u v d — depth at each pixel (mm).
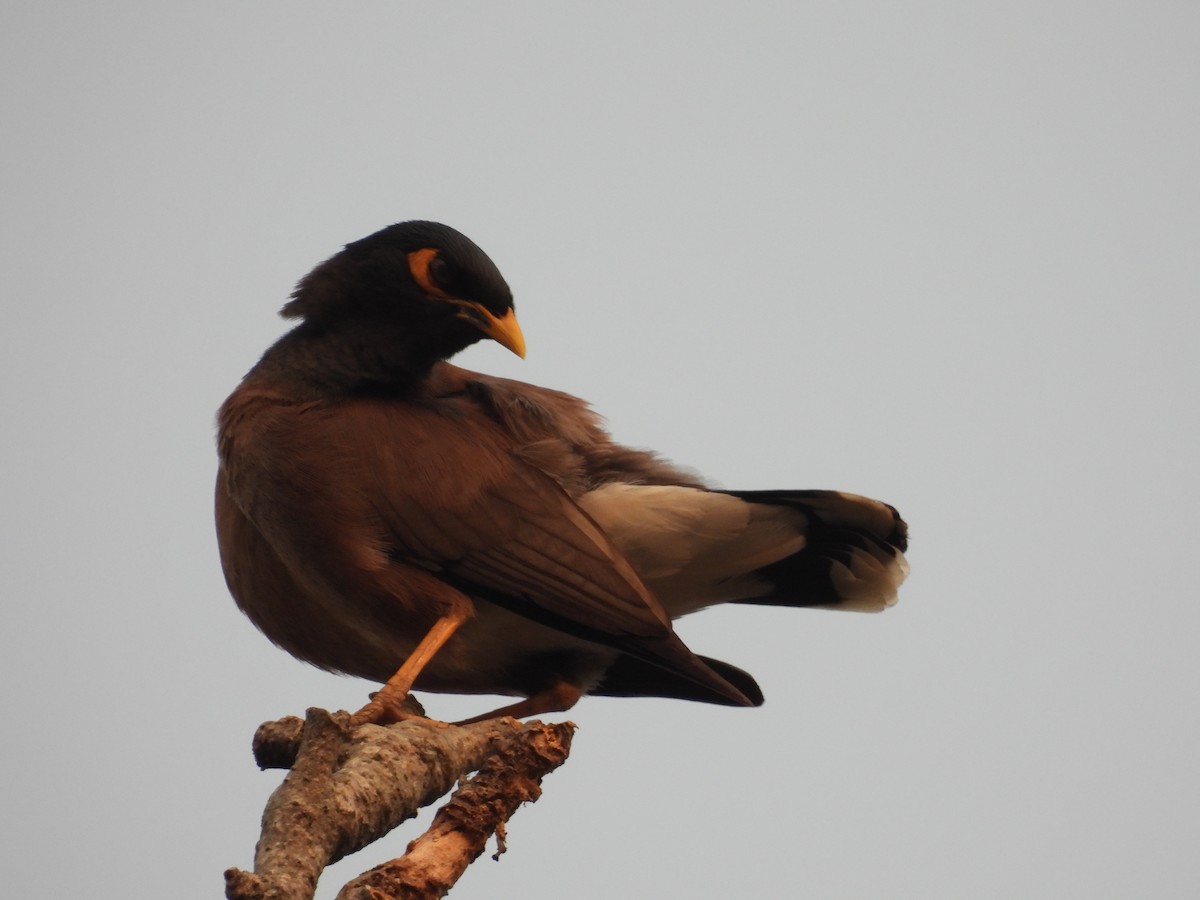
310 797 6297
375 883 6070
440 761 6996
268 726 7922
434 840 6379
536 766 6711
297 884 5832
